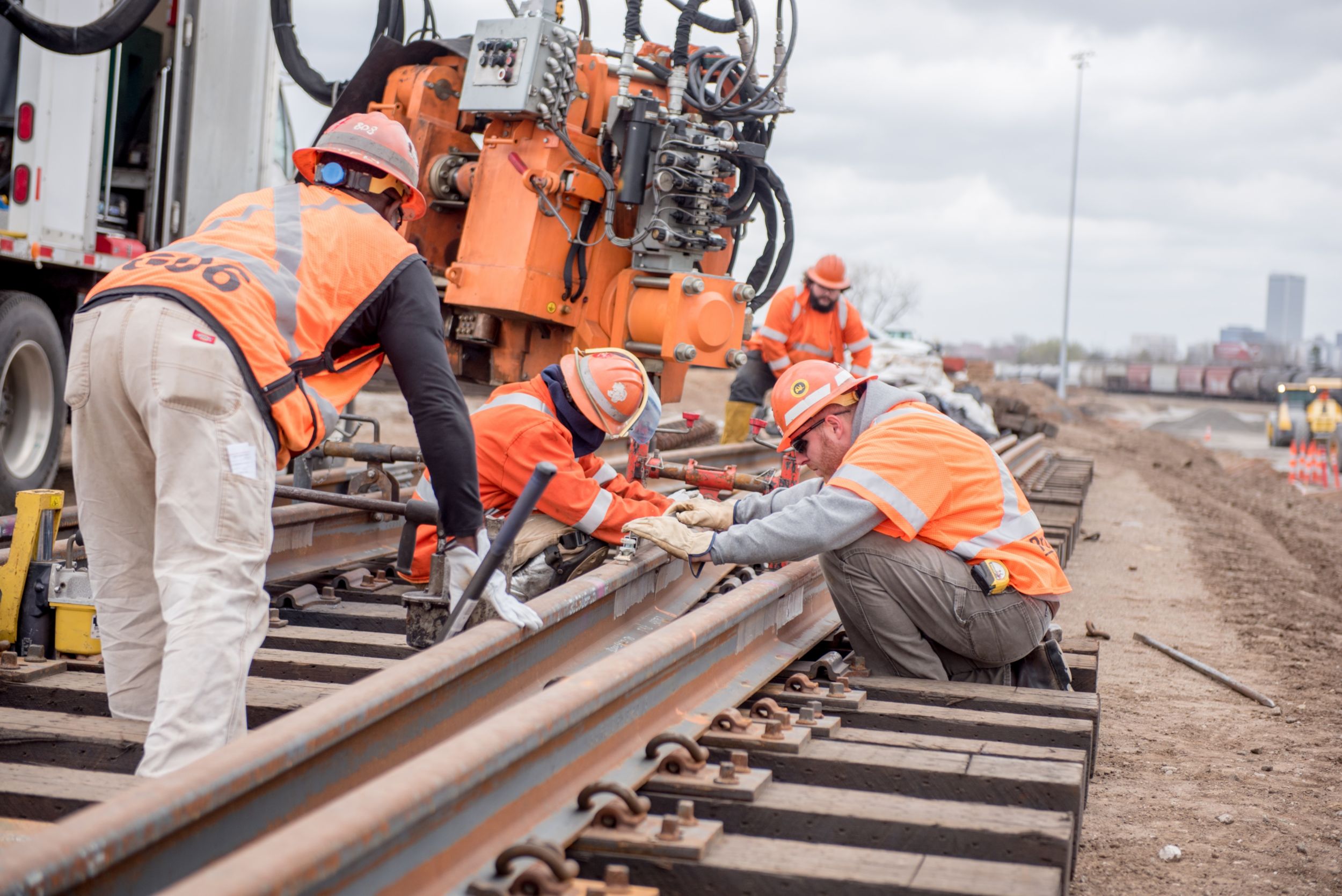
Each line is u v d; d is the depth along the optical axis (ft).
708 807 8.84
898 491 12.05
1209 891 10.35
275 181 29.55
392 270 10.39
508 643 10.05
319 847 5.61
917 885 7.48
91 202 23.52
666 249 21.36
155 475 10.02
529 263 21.08
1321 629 23.07
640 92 21.71
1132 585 27.12
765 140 22.85
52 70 21.91
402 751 8.87
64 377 23.95
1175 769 13.88
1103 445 72.02
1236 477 63.57
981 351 511.81
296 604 15.12
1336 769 14.05
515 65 20.61
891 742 10.49
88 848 5.84
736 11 22.39
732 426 33.40
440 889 6.75
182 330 9.20
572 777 8.39
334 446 12.98
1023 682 13.41
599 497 13.47
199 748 8.88
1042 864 8.27
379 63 23.40
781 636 13.39
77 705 11.01
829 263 30.40
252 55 26.18
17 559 11.81
